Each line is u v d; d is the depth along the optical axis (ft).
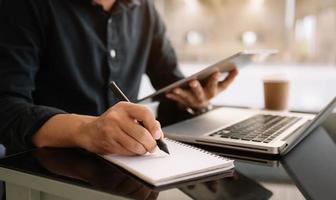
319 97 6.75
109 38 3.67
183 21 7.89
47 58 3.42
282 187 1.80
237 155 2.30
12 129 2.42
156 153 2.07
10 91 2.76
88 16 3.54
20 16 3.12
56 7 3.32
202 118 3.18
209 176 1.86
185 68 7.50
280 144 2.31
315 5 7.07
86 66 3.57
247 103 6.52
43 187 1.86
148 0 4.27
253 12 7.46
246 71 7.27
